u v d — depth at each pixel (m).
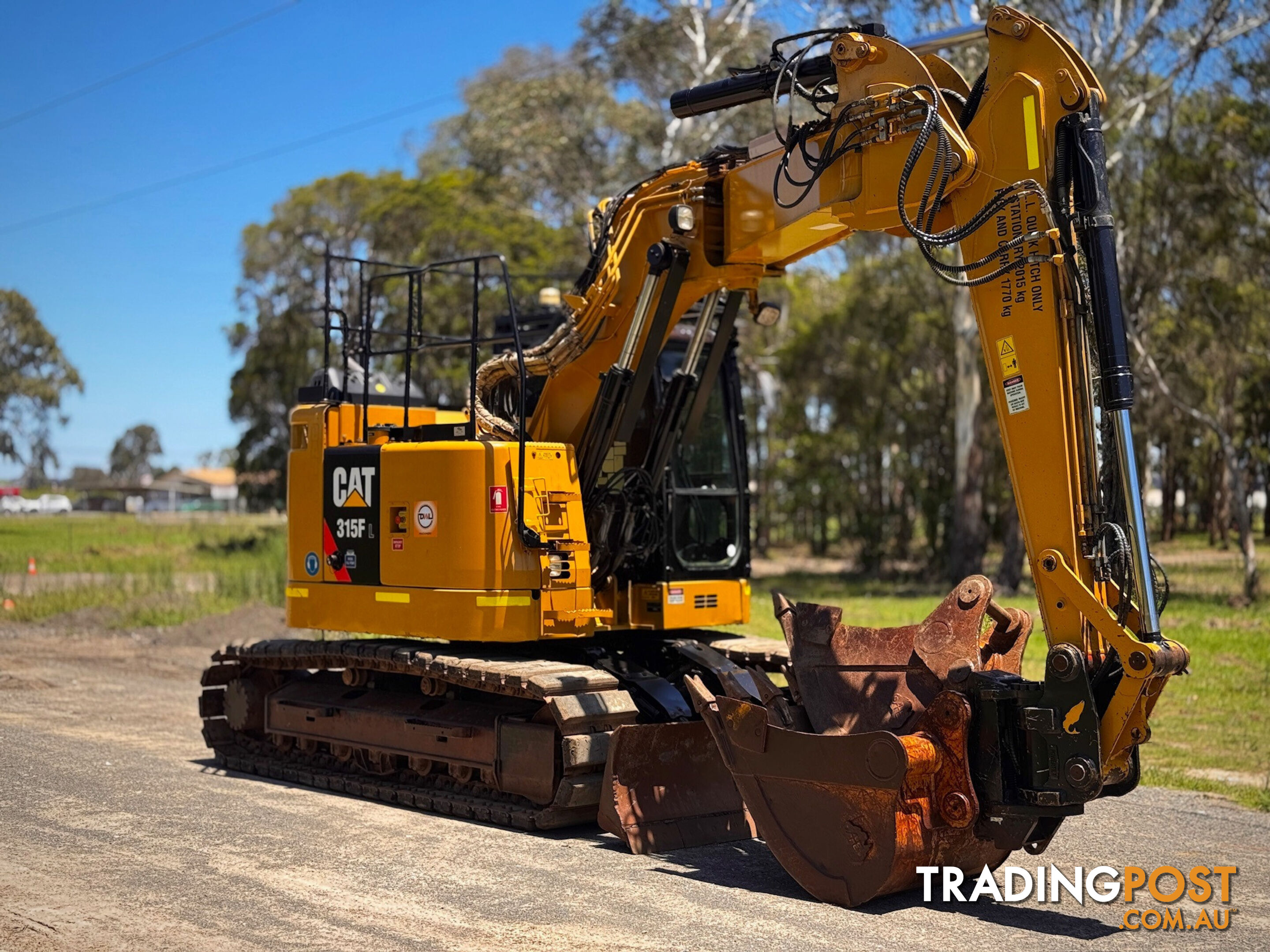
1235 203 25.30
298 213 39.31
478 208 35.00
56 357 59.06
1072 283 6.15
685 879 6.83
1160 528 56.72
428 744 8.80
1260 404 35.56
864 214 6.91
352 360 11.12
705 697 6.95
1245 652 17.09
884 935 5.79
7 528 55.75
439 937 5.66
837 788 6.29
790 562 44.72
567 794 7.69
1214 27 23.55
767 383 43.12
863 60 6.91
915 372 36.84
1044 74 6.27
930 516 35.69
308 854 7.24
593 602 8.72
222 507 108.12
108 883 6.45
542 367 9.01
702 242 8.21
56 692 14.04
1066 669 5.91
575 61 34.78
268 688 10.57
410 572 8.73
